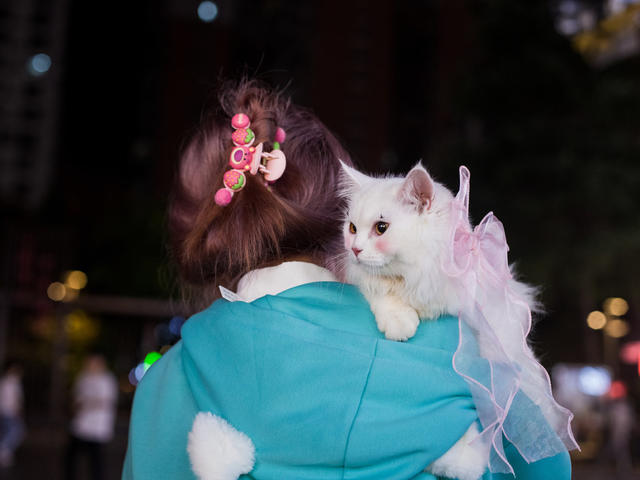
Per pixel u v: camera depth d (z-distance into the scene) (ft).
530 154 47.24
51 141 138.31
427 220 4.00
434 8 154.30
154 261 70.59
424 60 155.02
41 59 140.05
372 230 4.19
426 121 151.33
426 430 3.39
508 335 3.90
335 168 5.01
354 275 4.29
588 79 48.70
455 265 3.73
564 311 64.75
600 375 52.11
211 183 4.88
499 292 3.96
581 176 45.55
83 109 122.01
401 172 5.46
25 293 49.47
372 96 154.10
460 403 3.51
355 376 3.53
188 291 5.06
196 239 4.51
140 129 137.18
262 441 3.55
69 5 127.65
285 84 5.48
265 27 153.99
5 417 33.81
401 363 3.56
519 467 4.04
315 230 4.46
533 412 3.76
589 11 50.80
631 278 49.37
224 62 146.92
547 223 46.19
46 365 49.98
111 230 71.51
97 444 25.17
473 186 48.42
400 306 3.89
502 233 4.10
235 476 3.50
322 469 3.45
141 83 138.51
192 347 3.97
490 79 47.98
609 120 47.44
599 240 45.68
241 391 3.65
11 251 49.60
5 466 33.65
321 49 154.81
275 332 3.71
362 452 3.40
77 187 79.20
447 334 3.81
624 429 40.22
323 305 3.94
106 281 70.44
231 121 4.61
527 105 48.16
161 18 144.46
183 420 3.93
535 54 47.80
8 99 137.59
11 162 135.85
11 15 139.74
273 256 4.42
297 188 4.70
